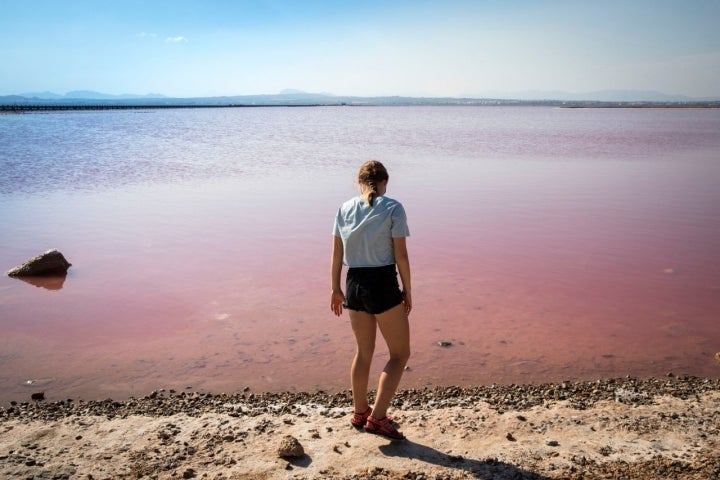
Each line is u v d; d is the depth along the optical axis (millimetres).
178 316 6641
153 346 5816
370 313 3674
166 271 8406
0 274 8250
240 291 7516
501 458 3592
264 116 94125
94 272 8367
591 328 6270
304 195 15266
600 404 4484
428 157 25828
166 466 3527
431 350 5730
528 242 10164
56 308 6895
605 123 67750
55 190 15992
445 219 12203
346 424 4098
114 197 14906
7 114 80875
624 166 22406
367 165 3809
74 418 4293
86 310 6832
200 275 8203
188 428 4098
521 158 25531
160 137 38812
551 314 6695
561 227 11422
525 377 5133
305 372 5246
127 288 7648
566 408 4418
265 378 5117
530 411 4371
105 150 28484
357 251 3633
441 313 6727
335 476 3369
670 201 14508
